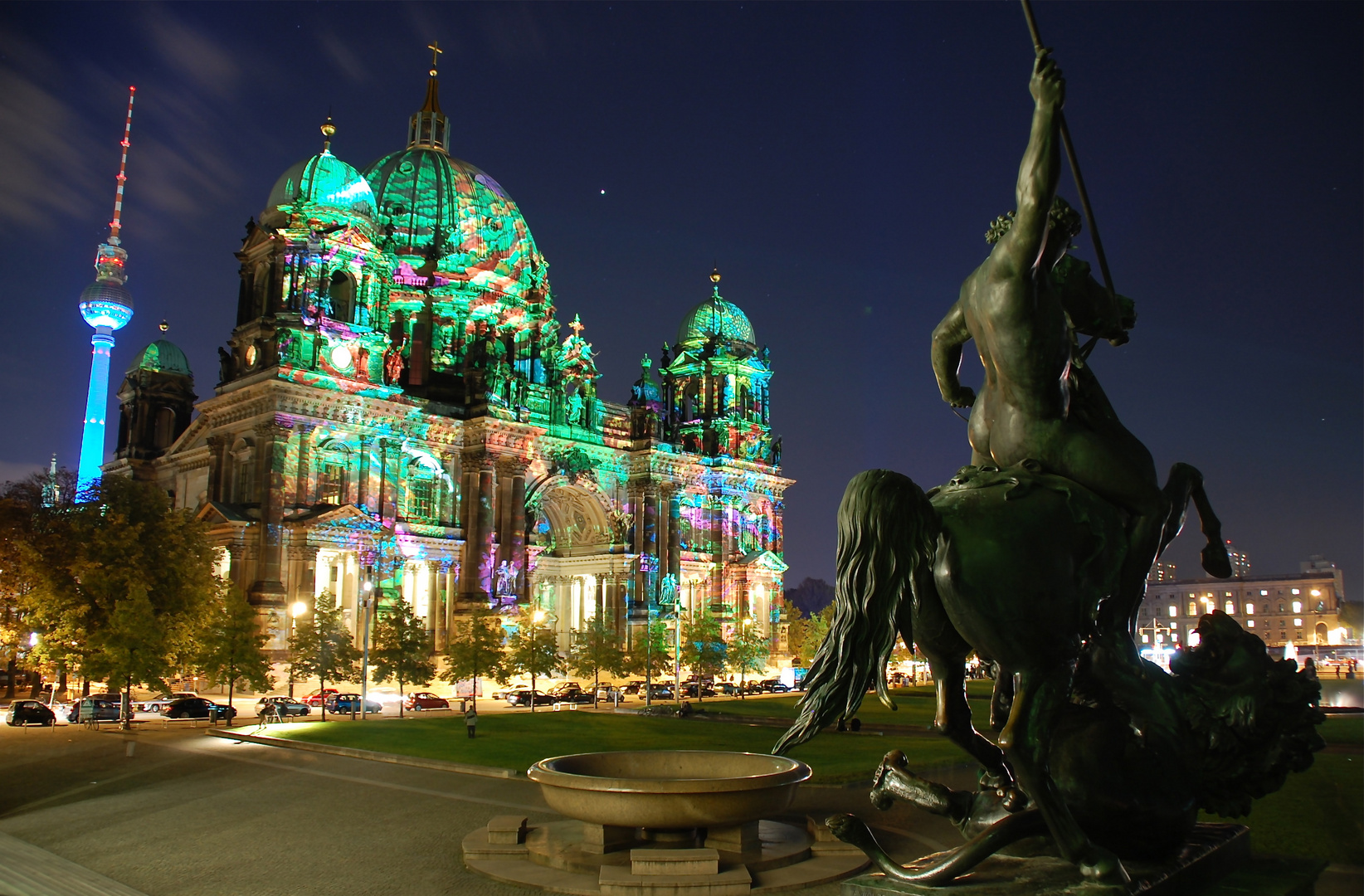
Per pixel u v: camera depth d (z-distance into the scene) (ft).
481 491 346.54
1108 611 31.73
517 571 352.69
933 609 29.94
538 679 353.31
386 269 341.41
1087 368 33.42
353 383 311.68
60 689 283.18
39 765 140.05
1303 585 442.50
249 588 288.92
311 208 317.42
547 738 167.43
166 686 217.97
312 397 303.07
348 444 314.55
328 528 295.07
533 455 375.66
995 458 33.50
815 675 29.45
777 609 456.45
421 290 387.34
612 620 398.21
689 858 67.56
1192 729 33.24
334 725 203.62
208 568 251.39
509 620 337.11
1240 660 34.01
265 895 66.54
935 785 33.09
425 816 96.22
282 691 282.97
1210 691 33.76
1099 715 30.63
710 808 68.54
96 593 222.69
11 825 94.02
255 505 297.33
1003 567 28.66
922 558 29.01
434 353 385.29
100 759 146.30
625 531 404.16
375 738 169.37
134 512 244.63
